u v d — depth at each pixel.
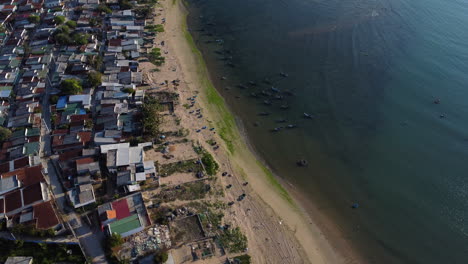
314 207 65.12
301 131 79.69
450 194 67.19
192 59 100.00
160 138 72.31
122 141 69.88
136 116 75.12
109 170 63.34
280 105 86.12
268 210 62.44
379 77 95.25
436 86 91.94
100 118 73.69
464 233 61.12
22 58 91.44
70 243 52.66
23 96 78.94
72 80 79.81
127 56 95.44
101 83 83.31
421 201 66.12
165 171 65.69
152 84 87.44
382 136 78.75
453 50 104.94
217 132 76.94
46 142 69.31
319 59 101.88
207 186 63.78
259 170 70.56
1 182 59.72
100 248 53.16
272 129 80.00
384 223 62.78
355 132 79.69
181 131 75.00
